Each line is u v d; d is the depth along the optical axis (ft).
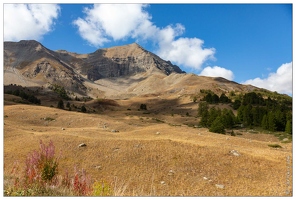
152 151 90.68
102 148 94.12
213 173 72.38
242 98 514.68
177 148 94.48
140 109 575.79
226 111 323.78
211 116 276.82
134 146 96.43
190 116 426.51
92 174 68.08
